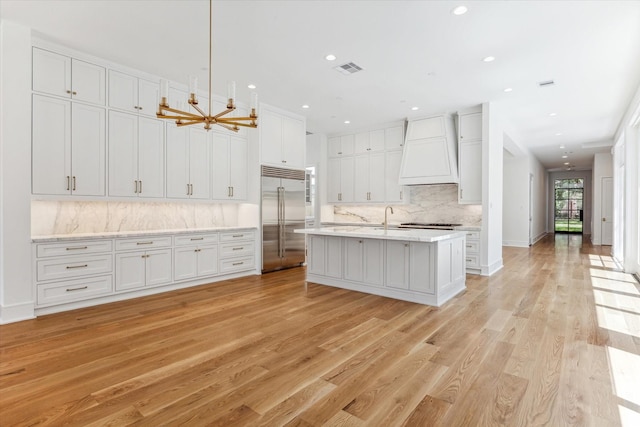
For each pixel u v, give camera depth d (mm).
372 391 2143
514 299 4230
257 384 2221
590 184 14875
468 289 4734
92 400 2027
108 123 4148
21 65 3400
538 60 4070
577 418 1864
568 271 6039
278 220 6109
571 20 3193
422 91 5141
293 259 6426
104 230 4473
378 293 4438
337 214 8352
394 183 6977
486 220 5656
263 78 4652
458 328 3238
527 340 2947
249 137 5848
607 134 8109
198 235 4957
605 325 3311
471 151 5973
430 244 3975
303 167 6586
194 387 2180
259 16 3152
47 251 3574
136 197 4414
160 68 4355
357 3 2949
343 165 7773
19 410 1921
